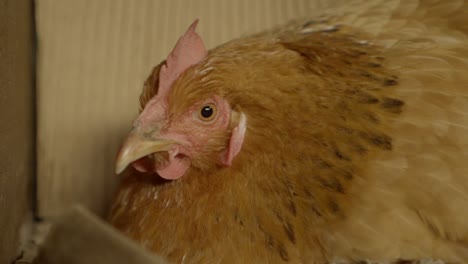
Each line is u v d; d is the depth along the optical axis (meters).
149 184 0.56
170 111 0.53
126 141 0.52
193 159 0.54
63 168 0.74
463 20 0.60
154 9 0.74
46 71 0.73
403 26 0.60
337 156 0.53
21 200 0.66
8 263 0.60
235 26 0.75
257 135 0.53
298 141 0.53
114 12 0.74
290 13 0.75
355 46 0.57
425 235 0.53
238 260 0.53
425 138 0.54
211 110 0.53
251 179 0.53
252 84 0.52
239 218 0.53
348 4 0.65
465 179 0.53
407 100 0.55
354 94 0.54
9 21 0.58
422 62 0.56
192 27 0.54
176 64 0.53
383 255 0.53
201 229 0.54
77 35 0.73
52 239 0.41
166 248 0.54
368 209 0.53
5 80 0.56
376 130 0.54
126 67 0.74
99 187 0.75
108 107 0.74
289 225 0.53
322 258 0.53
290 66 0.53
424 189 0.53
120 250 0.41
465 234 0.53
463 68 0.56
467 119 0.54
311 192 0.53
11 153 0.60
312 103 0.53
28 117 0.70
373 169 0.53
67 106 0.74
